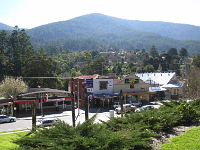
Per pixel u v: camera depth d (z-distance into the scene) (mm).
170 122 14578
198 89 37969
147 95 53812
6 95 48562
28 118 36531
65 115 38781
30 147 10609
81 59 141875
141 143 10961
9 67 75688
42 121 28297
